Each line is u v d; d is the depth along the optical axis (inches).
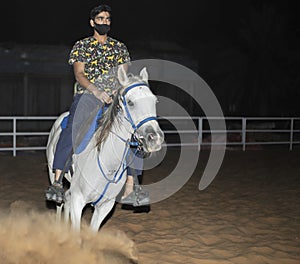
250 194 334.6
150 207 289.7
